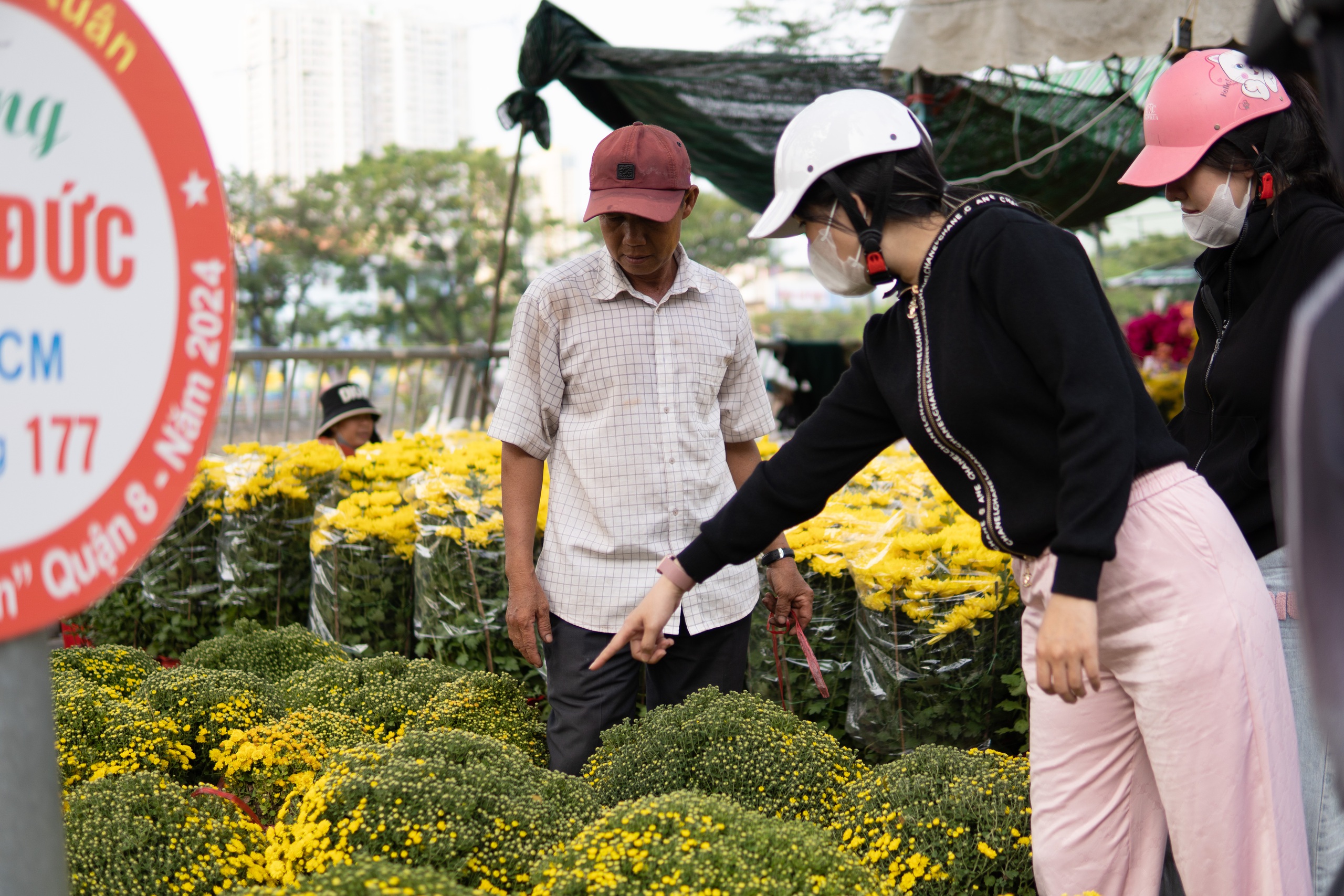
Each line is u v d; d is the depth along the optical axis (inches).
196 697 126.1
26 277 40.4
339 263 1788.9
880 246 79.1
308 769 115.3
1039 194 321.7
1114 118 281.9
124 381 43.8
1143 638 75.4
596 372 116.3
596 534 118.3
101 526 43.5
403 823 87.8
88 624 189.9
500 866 87.4
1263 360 91.7
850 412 88.4
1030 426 76.7
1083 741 81.2
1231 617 73.9
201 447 47.0
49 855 44.2
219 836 92.8
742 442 128.4
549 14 252.4
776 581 122.7
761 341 452.1
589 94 271.1
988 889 92.2
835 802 105.3
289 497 183.9
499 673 147.7
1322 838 92.6
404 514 163.8
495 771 96.1
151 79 44.1
